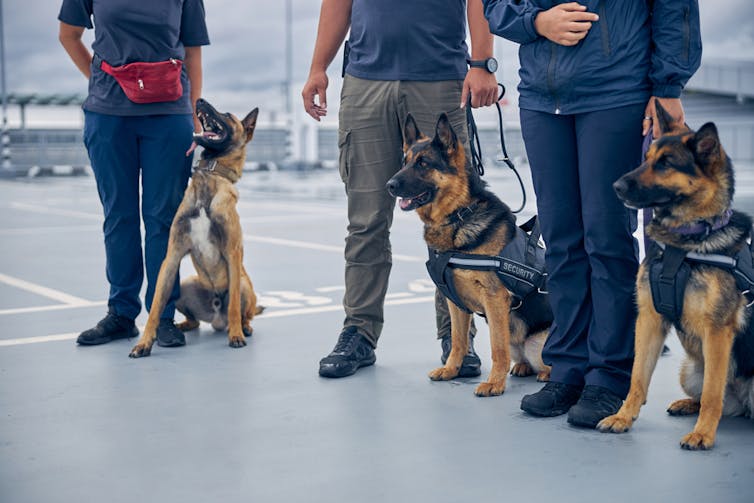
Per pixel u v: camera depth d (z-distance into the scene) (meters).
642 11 2.93
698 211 2.71
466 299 3.56
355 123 3.87
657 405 3.25
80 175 24.64
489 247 3.41
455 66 3.85
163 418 3.09
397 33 3.75
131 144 4.49
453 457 2.65
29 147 24.55
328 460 2.62
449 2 3.79
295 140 26.50
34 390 3.49
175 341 4.36
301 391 3.47
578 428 2.97
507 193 14.84
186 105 4.55
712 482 2.40
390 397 3.38
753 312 2.79
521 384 3.63
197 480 2.46
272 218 11.45
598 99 2.97
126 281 4.53
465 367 3.72
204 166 4.39
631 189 2.70
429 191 3.39
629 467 2.54
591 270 3.20
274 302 5.59
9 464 2.61
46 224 10.95
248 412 3.17
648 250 2.93
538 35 3.06
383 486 2.39
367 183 3.87
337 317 5.08
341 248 8.40
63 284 6.38
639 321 2.93
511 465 2.56
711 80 22.66
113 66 4.32
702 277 2.72
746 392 2.93
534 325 3.64
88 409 3.21
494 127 26.02
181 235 4.37
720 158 2.69
